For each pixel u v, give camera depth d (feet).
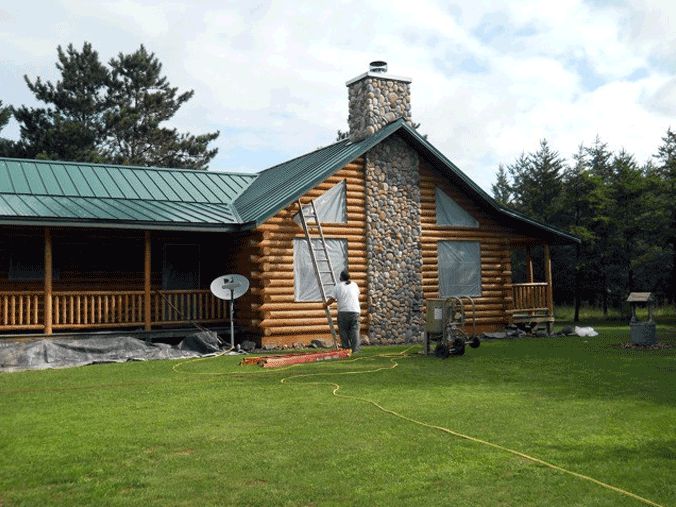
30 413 27.58
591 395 30.94
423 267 63.46
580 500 16.75
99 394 32.27
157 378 37.91
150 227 52.65
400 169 63.16
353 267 60.23
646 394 31.07
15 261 56.80
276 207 54.85
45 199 55.01
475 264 66.33
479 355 47.80
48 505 16.65
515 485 17.92
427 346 48.52
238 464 19.92
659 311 103.71
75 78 137.18
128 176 65.82
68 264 58.44
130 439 22.93
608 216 96.94
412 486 17.88
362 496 17.12
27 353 45.21
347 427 24.53
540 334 66.64
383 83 63.31
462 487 17.78
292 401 29.86
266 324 55.47
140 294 54.75
